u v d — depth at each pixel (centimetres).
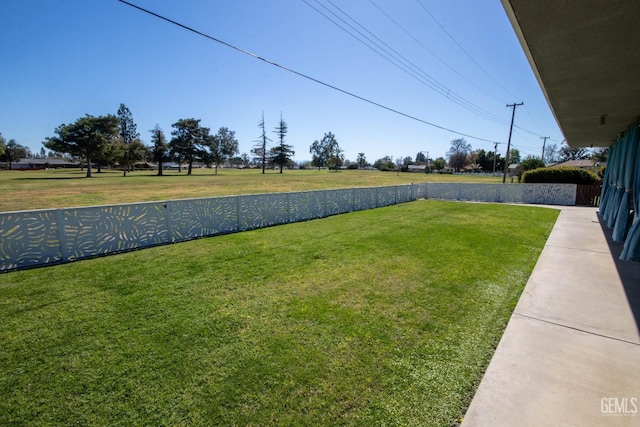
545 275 464
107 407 208
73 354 267
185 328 309
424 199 1752
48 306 358
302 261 531
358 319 326
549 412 199
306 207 991
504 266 505
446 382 230
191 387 226
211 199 742
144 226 628
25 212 493
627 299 374
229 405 208
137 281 438
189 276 457
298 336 293
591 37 308
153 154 5169
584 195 1432
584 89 482
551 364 250
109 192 1970
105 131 4150
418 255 567
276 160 6988
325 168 9950
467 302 369
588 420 191
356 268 493
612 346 274
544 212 1187
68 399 215
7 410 205
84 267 500
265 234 758
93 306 358
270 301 371
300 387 224
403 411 202
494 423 191
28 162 7506
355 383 229
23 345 280
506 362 253
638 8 253
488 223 921
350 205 1189
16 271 480
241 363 253
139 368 248
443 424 192
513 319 327
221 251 598
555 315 335
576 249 618
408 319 327
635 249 521
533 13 265
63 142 3850
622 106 597
